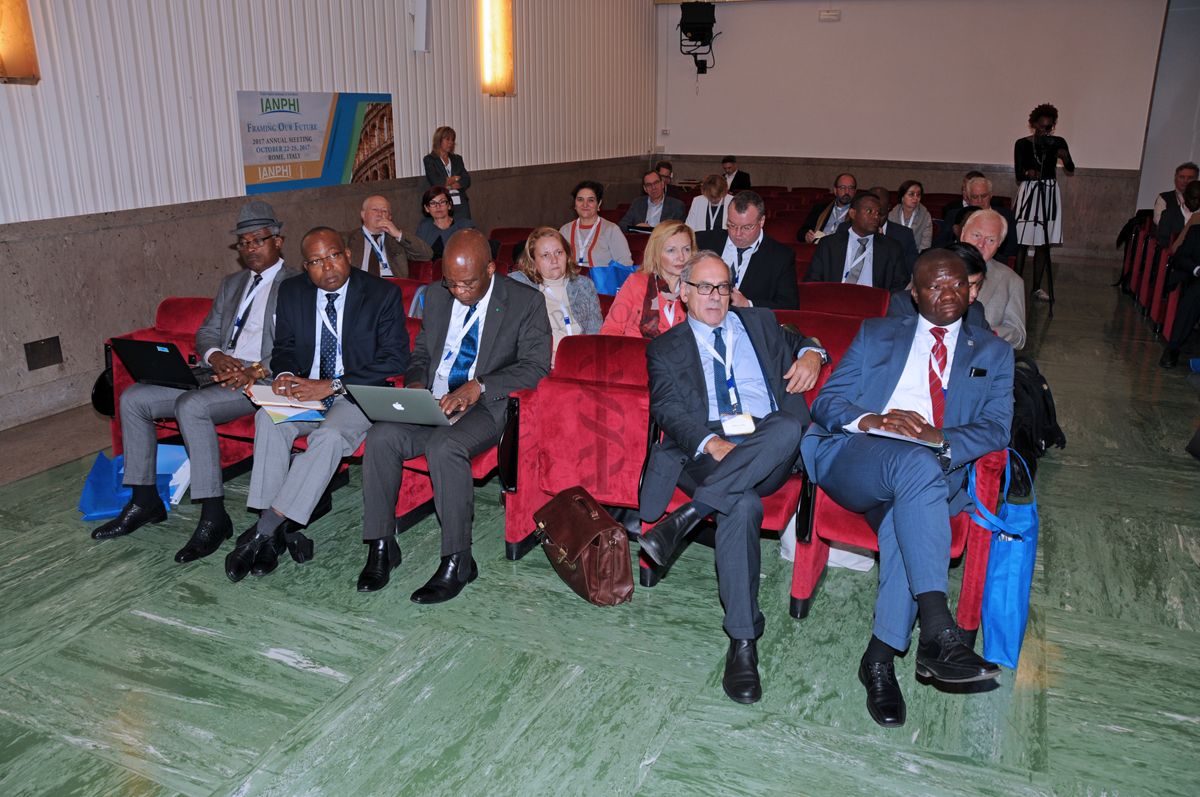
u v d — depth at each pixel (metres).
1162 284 6.88
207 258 6.00
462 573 3.03
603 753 2.25
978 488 2.57
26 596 3.00
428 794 2.11
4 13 4.62
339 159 7.19
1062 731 2.33
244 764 2.21
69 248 5.05
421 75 8.06
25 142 4.82
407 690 2.50
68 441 4.57
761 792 2.12
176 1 5.64
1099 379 5.69
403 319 3.47
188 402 3.27
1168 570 3.19
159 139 5.62
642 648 2.72
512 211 9.87
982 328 2.82
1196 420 4.86
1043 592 3.04
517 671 2.59
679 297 3.23
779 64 12.37
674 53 12.84
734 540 2.51
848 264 4.93
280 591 3.05
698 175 13.07
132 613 2.90
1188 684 2.53
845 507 2.61
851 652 2.70
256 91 6.30
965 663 2.19
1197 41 11.42
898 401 2.67
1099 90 10.99
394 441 3.03
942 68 11.61
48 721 2.37
